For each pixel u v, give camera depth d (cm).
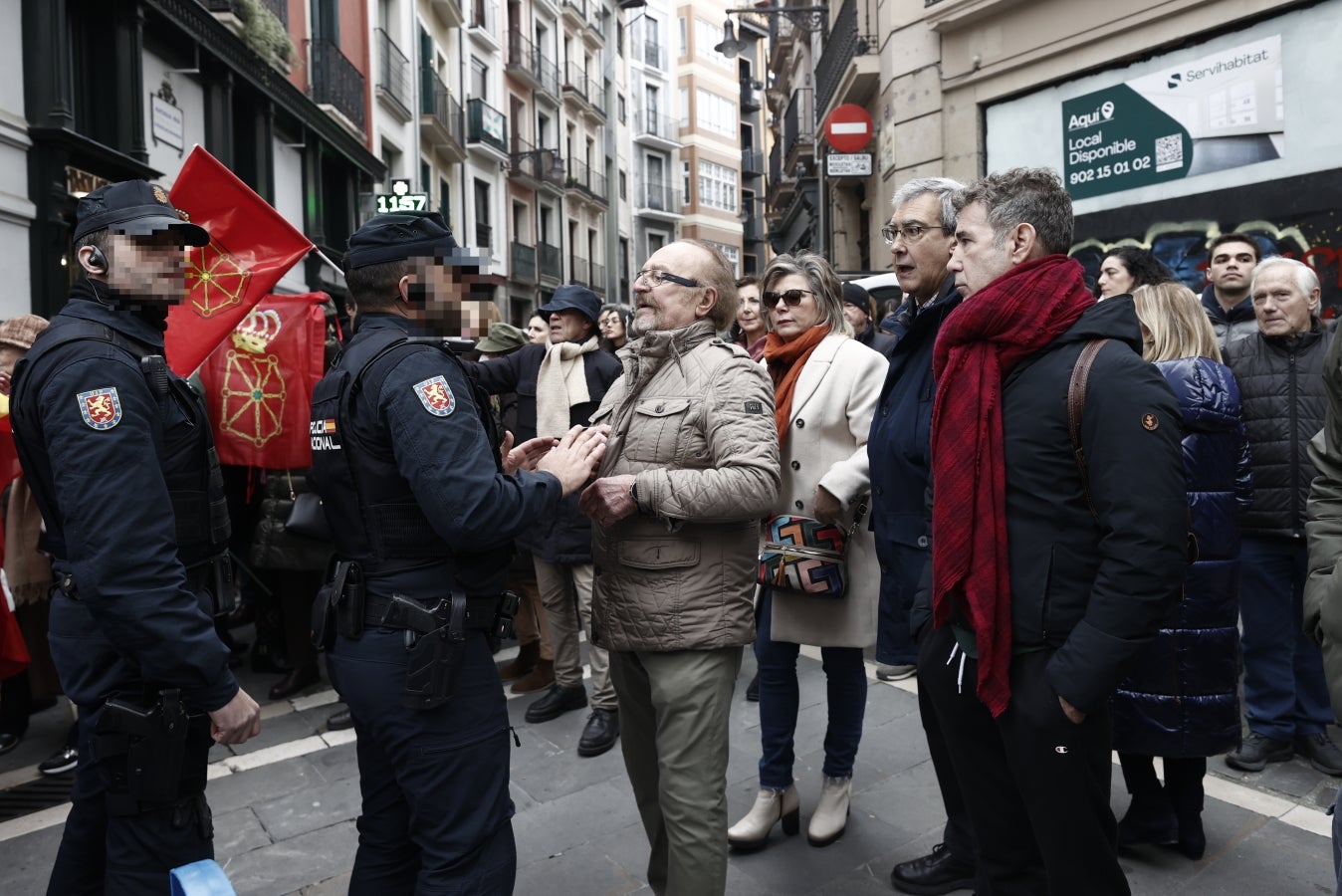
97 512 160
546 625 421
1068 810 167
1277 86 626
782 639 266
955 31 862
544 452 213
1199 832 252
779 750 272
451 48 2167
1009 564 172
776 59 2378
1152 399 159
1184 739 242
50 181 750
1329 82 598
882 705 381
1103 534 166
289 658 429
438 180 2064
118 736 173
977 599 172
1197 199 679
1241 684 398
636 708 223
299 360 406
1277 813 279
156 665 164
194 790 186
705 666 203
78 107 850
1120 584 156
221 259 279
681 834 200
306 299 414
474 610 184
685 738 201
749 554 210
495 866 185
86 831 188
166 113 979
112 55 870
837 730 275
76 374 165
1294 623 317
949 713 189
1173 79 691
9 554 362
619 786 317
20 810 318
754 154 4941
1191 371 256
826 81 1403
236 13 1110
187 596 169
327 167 1484
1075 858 169
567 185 2959
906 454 238
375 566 181
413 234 190
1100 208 751
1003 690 170
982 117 855
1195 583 245
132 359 175
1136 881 244
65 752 354
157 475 170
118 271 178
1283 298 309
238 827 297
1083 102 759
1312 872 246
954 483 177
